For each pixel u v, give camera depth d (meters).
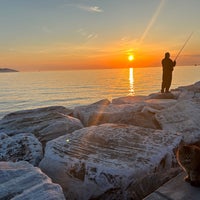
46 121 9.19
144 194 4.73
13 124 9.12
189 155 4.14
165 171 5.40
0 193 4.03
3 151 6.70
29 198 3.88
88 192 5.25
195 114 8.70
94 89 147.38
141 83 187.75
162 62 14.62
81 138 6.78
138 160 5.53
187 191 4.08
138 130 7.12
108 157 5.70
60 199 3.91
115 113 9.88
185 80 196.75
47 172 5.93
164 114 9.02
